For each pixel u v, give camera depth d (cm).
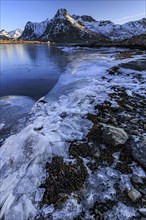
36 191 255
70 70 1152
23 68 1418
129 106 514
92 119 446
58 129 407
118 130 363
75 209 230
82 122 439
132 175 276
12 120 512
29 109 585
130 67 1007
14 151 335
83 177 275
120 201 238
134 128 401
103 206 233
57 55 2352
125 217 218
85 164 303
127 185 261
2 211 236
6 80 1022
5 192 260
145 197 242
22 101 669
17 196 250
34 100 679
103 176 278
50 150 322
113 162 306
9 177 286
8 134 441
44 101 627
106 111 491
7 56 2412
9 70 1343
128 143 342
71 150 332
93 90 669
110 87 699
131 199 238
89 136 374
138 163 299
